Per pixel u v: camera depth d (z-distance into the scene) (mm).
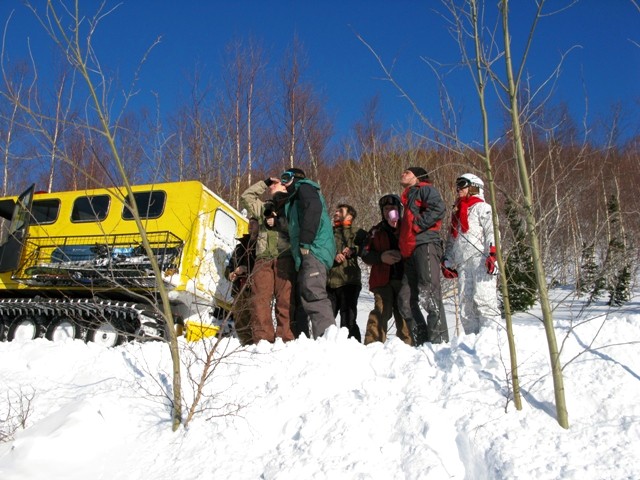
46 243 8211
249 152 16406
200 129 15789
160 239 7617
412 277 5363
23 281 8055
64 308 7664
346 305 6184
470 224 5031
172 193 7852
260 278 5562
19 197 8625
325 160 16344
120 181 4930
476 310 5023
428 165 9086
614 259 5238
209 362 3936
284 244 5664
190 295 7355
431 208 5199
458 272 5145
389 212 5750
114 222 8016
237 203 15398
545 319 3373
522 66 3412
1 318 8703
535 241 3461
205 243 7750
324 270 5348
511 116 3469
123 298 7934
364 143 15555
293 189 5504
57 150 3656
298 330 5973
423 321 5312
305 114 16703
